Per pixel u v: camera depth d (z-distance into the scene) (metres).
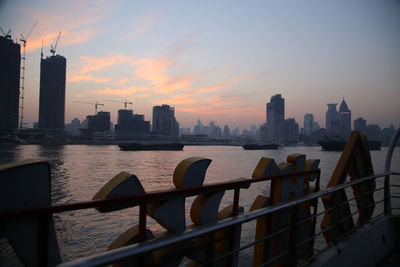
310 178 4.00
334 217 3.74
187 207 26.33
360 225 4.57
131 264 1.86
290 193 3.62
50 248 1.47
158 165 79.69
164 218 2.04
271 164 3.14
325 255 3.35
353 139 4.60
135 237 1.95
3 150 137.75
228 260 2.46
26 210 1.31
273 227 3.29
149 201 1.81
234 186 2.45
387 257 4.51
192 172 2.21
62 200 31.70
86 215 24.52
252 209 3.23
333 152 185.00
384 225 4.75
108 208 1.62
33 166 1.53
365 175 4.95
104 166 74.69
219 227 1.89
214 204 2.45
